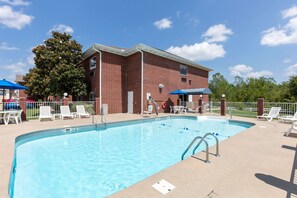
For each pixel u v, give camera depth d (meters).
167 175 3.48
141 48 16.78
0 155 4.66
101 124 10.81
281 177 3.42
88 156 6.23
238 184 3.13
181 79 21.94
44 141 7.94
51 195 3.65
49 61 16.66
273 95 29.89
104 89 16.84
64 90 16.78
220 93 53.00
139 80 17.20
